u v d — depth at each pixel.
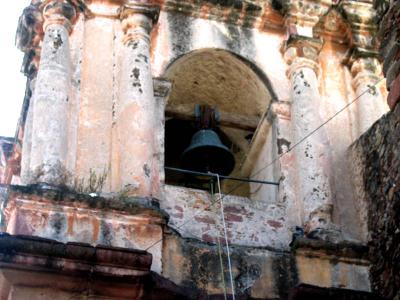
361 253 13.21
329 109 15.23
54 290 11.49
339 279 12.98
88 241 12.41
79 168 13.44
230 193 15.80
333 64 15.77
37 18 14.81
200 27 15.40
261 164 15.03
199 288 12.57
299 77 15.02
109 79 14.39
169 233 12.84
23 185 12.77
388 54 13.23
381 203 13.47
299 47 15.30
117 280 11.59
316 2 15.71
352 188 14.36
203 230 13.40
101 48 14.67
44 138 13.27
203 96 15.93
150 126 13.73
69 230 12.43
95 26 14.88
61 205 12.55
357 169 14.34
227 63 15.40
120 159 13.47
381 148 13.72
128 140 13.50
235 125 15.92
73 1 14.77
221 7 15.50
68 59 14.23
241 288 12.70
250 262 12.93
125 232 12.57
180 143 16.27
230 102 15.93
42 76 13.88
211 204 13.70
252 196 15.10
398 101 13.09
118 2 15.11
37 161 13.07
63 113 13.61
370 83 15.45
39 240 11.46
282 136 14.59
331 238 13.31
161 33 15.15
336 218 14.01
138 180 13.16
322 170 14.10
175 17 15.38
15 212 12.39
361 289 12.97
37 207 12.47
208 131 15.21
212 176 14.32
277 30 15.74
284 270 12.94
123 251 11.64
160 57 14.90
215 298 12.16
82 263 11.51
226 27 15.53
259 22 15.68
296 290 12.01
